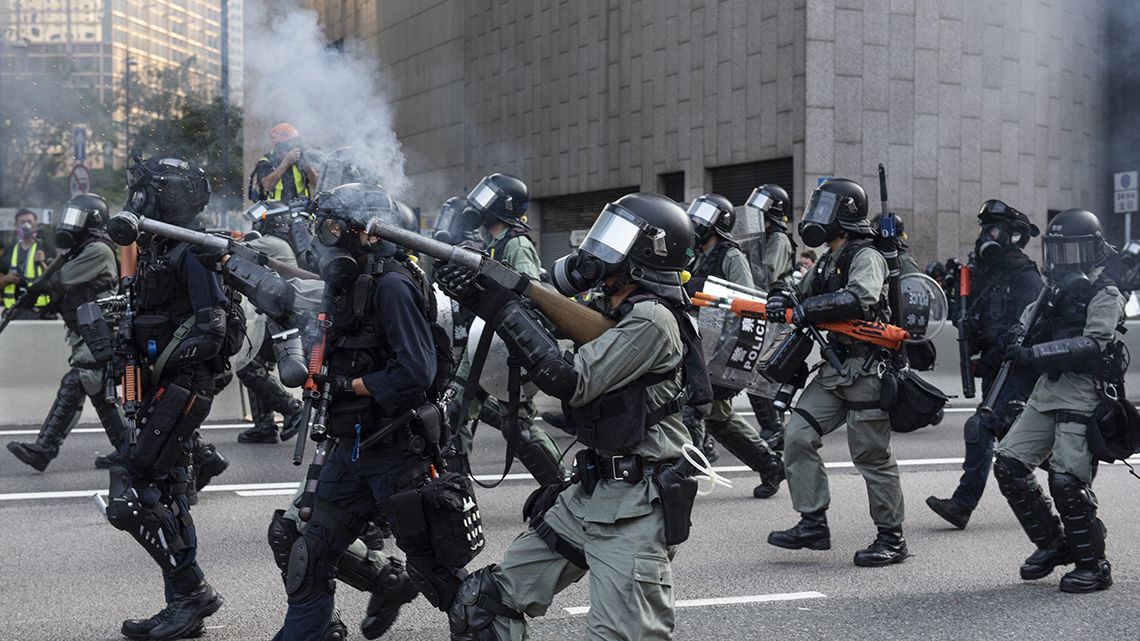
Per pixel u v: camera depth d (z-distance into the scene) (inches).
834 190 234.7
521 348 135.1
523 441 253.9
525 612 142.8
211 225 241.4
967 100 745.6
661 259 138.0
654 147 847.1
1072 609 205.6
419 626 192.4
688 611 202.5
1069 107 746.2
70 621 193.2
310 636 152.2
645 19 845.8
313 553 151.3
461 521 150.1
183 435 177.5
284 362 150.1
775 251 343.0
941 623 197.0
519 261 279.4
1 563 228.2
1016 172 752.3
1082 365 211.8
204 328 175.0
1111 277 222.2
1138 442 212.5
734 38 783.7
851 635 190.2
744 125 779.4
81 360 295.4
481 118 727.1
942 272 609.6
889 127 742.5
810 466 241.4
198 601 183.2
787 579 224.1
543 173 845.2
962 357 279.6
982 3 748.0
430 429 151.2
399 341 147.7
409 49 640.4
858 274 228.8
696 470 140.6
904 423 230.1
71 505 279.9
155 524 177.9
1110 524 273.1
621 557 134.5
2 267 462.3
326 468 153.9
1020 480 222.1
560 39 841.5
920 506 295.4
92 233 294.8
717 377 271.6
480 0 720.3
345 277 148.1
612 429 135.0
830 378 236.8
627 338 134.0
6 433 386.3
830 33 732.0
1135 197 565.3
